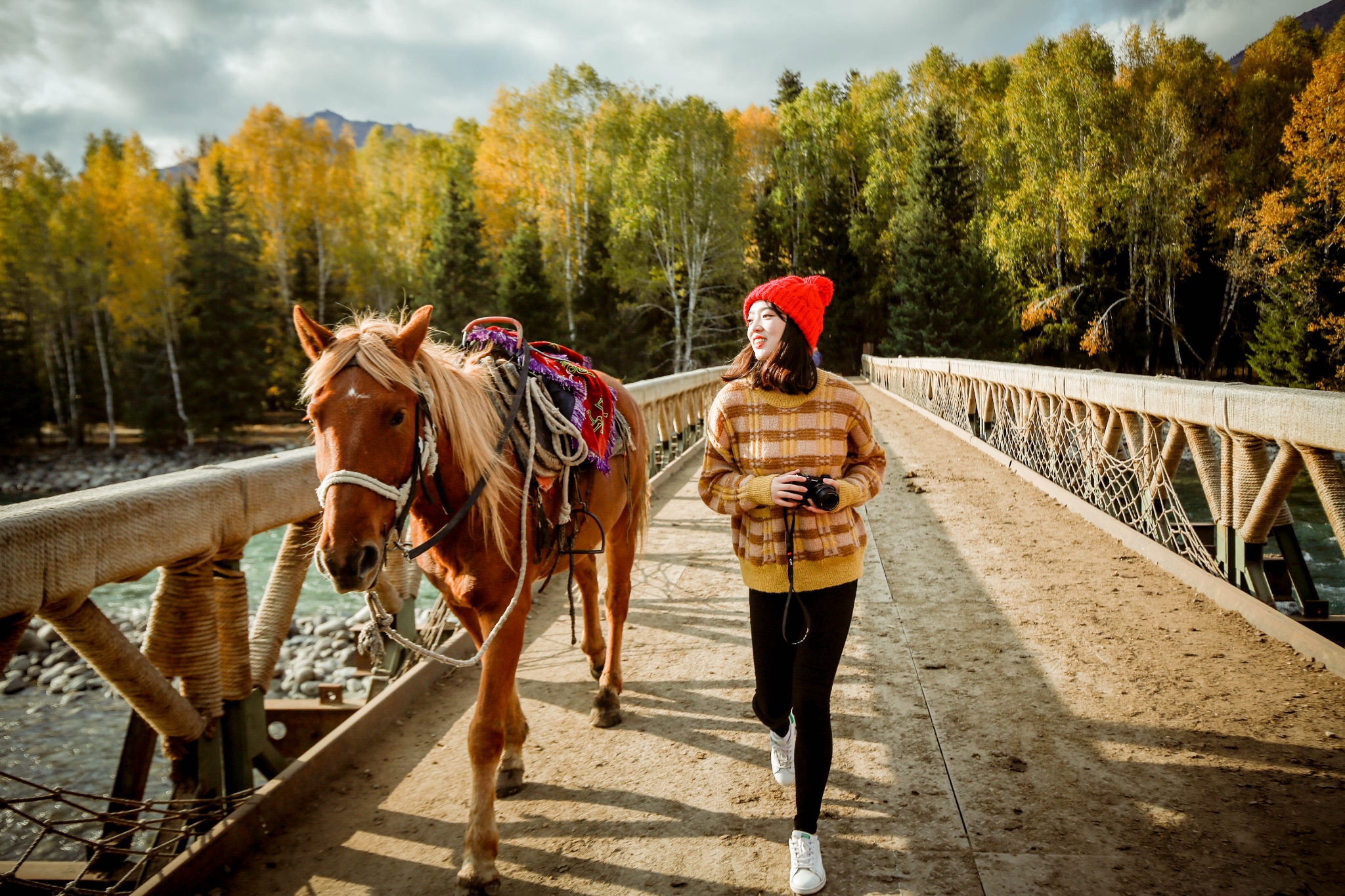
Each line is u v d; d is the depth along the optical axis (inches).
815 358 78.7
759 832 86.0
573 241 1343.5
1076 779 92.2
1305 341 903.7
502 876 79.7
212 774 88.4
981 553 194.5
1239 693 111.3
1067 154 1157.7
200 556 84.1
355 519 65.7
